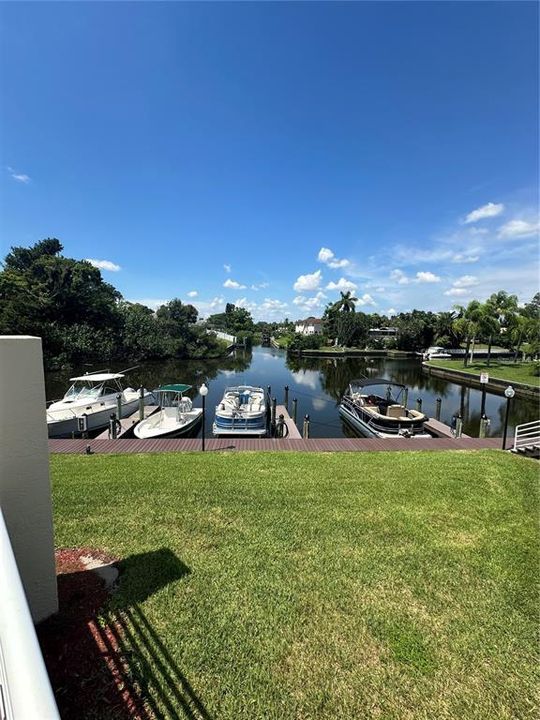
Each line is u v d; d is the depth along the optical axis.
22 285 34.56
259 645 2.74
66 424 11.68
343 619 3.04
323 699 2.36
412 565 3.82
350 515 4.90
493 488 6.02
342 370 37.75
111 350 38.00
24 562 2.71
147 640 2.72
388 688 2.45
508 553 4.11
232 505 5.11
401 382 29.53
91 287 43.59
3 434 2.56
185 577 3.48
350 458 7.95
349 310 66.19
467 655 2.74
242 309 105.88
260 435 12.41
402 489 5.84
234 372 35.53
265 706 2.29
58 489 5.61
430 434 13.06
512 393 9.48
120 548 3.96
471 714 2.31
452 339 52.75
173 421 12.84
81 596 3.15
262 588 3.37
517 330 35.72
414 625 3.00
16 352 2.58
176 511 4.88
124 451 8.77
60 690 2.29
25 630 0.97
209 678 2.45
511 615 3.16
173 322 46.88
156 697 2.29
